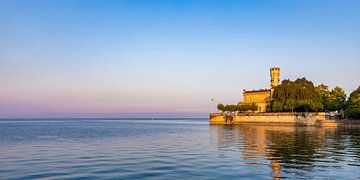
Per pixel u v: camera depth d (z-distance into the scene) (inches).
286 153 1800.0
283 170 1301.7
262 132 3848.4
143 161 1581.0
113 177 1218.6
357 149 1963.6
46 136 3713.1
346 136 2999.5
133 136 3607.3
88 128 6333.7
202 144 2447.1
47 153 1967.3
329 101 6304.1
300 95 5994.1
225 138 2994.6
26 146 2450.8
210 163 1486.2
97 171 1333.7
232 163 1478.8
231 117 7140.8
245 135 3366.1
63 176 1246.3
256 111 7554.1
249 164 1446.9
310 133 3506.4
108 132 4626.0
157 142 2709.2
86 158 1716.3
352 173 1236.5
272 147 2111.2
